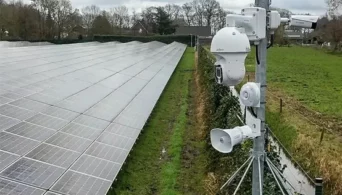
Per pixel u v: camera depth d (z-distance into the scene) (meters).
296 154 16.52
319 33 95.62
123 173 14.38
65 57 33.22
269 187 8.30
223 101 15.82
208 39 112.69
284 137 18.89
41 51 35.94
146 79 31.20
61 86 20.20
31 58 28.39
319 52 85.00
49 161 11.46
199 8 161.50
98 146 13.77
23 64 24.31
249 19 6.09
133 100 22.42
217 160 13.87
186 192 13.59
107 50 50.53
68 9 111.75
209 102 20.55
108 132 15.55
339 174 12.98
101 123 16.36
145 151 17.25
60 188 10.26
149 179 14.54
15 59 26.39
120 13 159.88
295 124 20.55
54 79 21.42
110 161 12.88
